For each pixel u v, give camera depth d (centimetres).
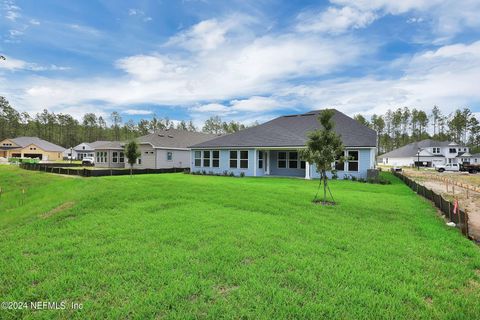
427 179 2745
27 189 1722
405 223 743
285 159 2361
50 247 530
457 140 7969
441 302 349
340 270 429
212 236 585
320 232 634
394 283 393
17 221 848
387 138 8688
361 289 374
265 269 427
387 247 543
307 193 1210
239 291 361
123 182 1405
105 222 702
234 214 784
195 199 991
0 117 7581
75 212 810
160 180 1538
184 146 3447
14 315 315
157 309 323
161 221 705
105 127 9150
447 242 592
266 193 1142
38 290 367
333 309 324
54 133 8819
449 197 1501
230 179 1909
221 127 7644
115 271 421
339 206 935
